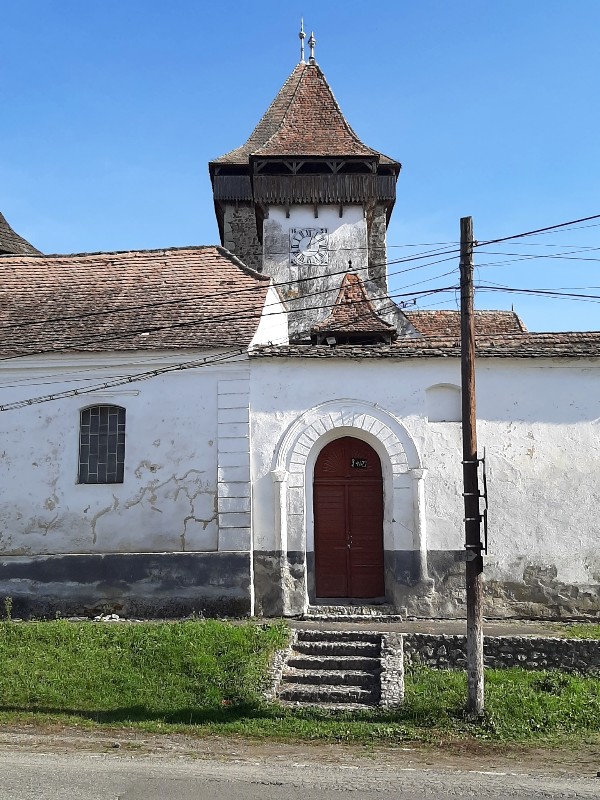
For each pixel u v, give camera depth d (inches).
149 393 661.3
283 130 1134.4
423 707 437.4
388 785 324.5
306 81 1192.8
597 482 628.7
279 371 650.8
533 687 479.2
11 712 442.0
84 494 654.5
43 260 832.9
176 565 625.0
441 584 621.3
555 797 311.4
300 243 1095.0
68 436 664.4
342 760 367.2
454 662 522.9
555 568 620.7
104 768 343.0
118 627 563.2
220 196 1248.2
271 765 355.6
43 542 650.8
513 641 523.5
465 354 454.0
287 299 1022.4
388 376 645.3
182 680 479.8
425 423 639.1
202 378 657.6
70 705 454.9
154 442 653.9
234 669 488.7
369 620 602.5
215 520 637.9
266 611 619.5
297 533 629.3
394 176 1209.4
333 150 1106.1
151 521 645.3
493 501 627.8
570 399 637.3
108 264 818.2
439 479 633.0
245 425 644.1
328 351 642.8
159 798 301.0
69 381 669.9
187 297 743.7
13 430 668.1
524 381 641.0
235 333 672.4
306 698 463.8
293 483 635.5
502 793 315.9
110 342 671.8
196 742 396.8
